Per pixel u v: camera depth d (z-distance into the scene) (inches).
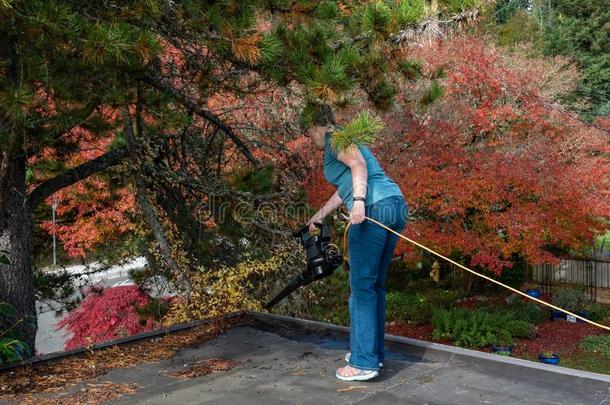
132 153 227.9
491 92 369.4
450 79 355.9
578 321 466.9
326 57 136.6
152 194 237.6
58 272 336.5
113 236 327.9
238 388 105.5
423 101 194.5
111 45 107.0
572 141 388.8
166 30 148.9
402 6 136.7
